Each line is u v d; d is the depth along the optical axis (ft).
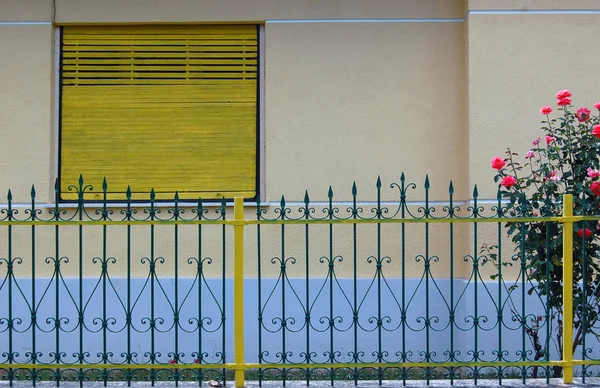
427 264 20.44
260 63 28.43
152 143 28.27
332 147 28.09
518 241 22.88
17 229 27.89
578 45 27.48
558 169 25.02
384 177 28.07
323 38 28.22
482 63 27.40
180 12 28.17
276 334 27.84
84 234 27.99
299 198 28.02
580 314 22.13
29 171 27.99
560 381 20.81
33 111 28.04
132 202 28.07
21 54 28.12
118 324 27.81
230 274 27.94
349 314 27.89
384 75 28.19
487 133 27.35
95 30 28.48
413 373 24.93
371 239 28.04
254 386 20.44
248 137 28.32
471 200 27.25
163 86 28.35
